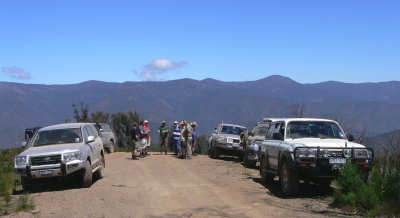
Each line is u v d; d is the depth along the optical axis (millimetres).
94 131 15680
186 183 13344
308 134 11961
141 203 10008
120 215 8703
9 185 12867
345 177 9602
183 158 23328
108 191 11805
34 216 8656
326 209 9164
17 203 10336
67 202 10195
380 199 9055
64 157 12352
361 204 9047
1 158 23516
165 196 10945
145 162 20812
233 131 24000
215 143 23000
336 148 10477
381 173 9930
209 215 8633
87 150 13195
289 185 10773
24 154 12469
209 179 14344
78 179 14547
